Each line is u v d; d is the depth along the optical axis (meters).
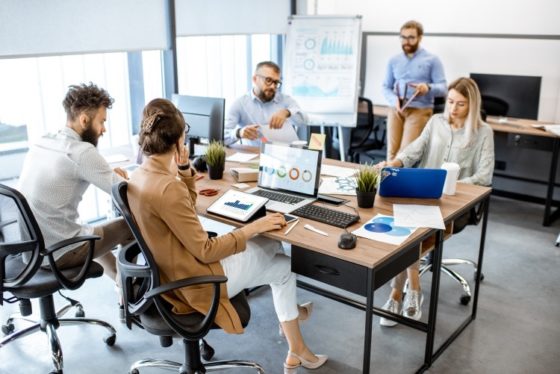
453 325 2.92
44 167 2.35
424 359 2.58
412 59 5.08
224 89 5.14
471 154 3.09
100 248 2.58
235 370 2.51
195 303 1.99
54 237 2.38
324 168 3.12
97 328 2.87
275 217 2.22
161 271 1.96
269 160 2.70
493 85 4.96
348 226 2.25
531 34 4.84
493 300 3.19
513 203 5.06
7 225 2.26
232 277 2.14
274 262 2.30
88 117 2.38
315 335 2.80
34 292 2.27
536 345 2.74
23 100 3.66
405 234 2.16
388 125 5.31
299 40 5.17
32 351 2.67
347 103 5.16
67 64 3.87
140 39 3.86
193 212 1.93
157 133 1.87
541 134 4.29
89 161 2.33
